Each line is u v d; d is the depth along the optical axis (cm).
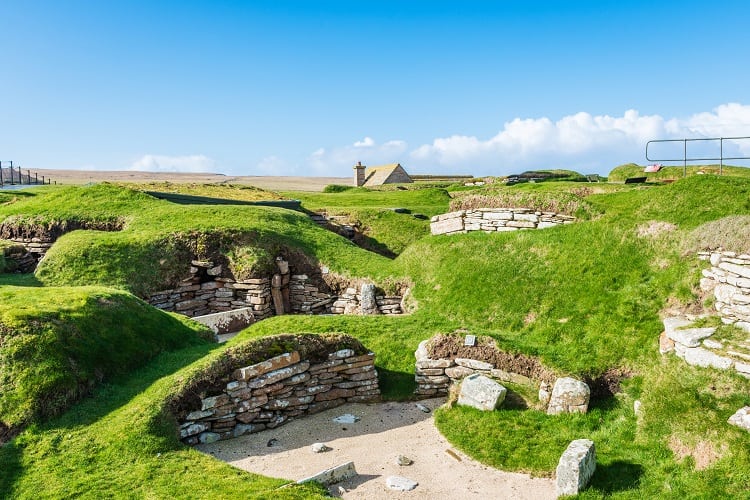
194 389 1249
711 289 1501
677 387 1200
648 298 1628
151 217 2970
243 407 1284
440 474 1101
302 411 1386
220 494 946
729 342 1266
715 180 1998
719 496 954
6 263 2672
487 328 1836
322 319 1914
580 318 1681
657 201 2023
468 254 2292
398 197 5025
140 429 1139
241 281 2572
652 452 1115
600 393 1388
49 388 1236
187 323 1927
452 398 1412
